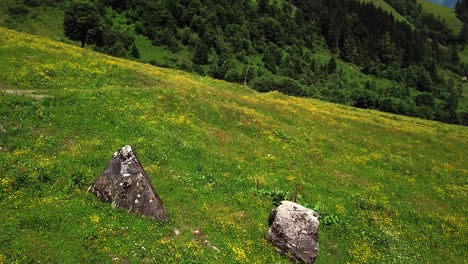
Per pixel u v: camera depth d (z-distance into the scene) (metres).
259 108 54.72
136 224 21.08
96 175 25.09
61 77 42.59
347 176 38.78
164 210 22.59
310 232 23.89
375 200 33.94
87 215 20.66
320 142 47.03
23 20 161.62
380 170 42.91
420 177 43.81
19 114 31.72
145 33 191.25
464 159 55.03
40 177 23.23
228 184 29.97
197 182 28.33
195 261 19.98
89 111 34.97
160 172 27.81
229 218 24.86
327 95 188.50
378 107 193.12
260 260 22.08
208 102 46.81
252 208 27.42
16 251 17.34
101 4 188.00
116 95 39.97
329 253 25.92
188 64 183.38
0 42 46.00
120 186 22.30
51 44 52.22
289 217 24.22
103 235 19.61
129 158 22.94
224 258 21.09
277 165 37.09
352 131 57.12
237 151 37.94
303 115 58.06
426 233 31.78
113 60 58.06
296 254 23.17
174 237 21.39
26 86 38.59
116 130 33.03
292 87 172.62
